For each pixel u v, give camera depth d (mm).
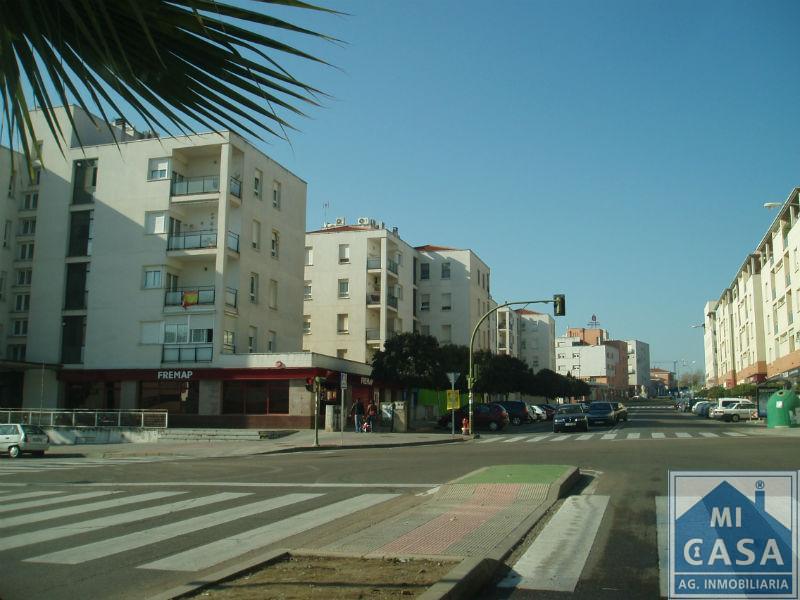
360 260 55500
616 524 9117
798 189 50719
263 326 42750
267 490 13719
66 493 13891
